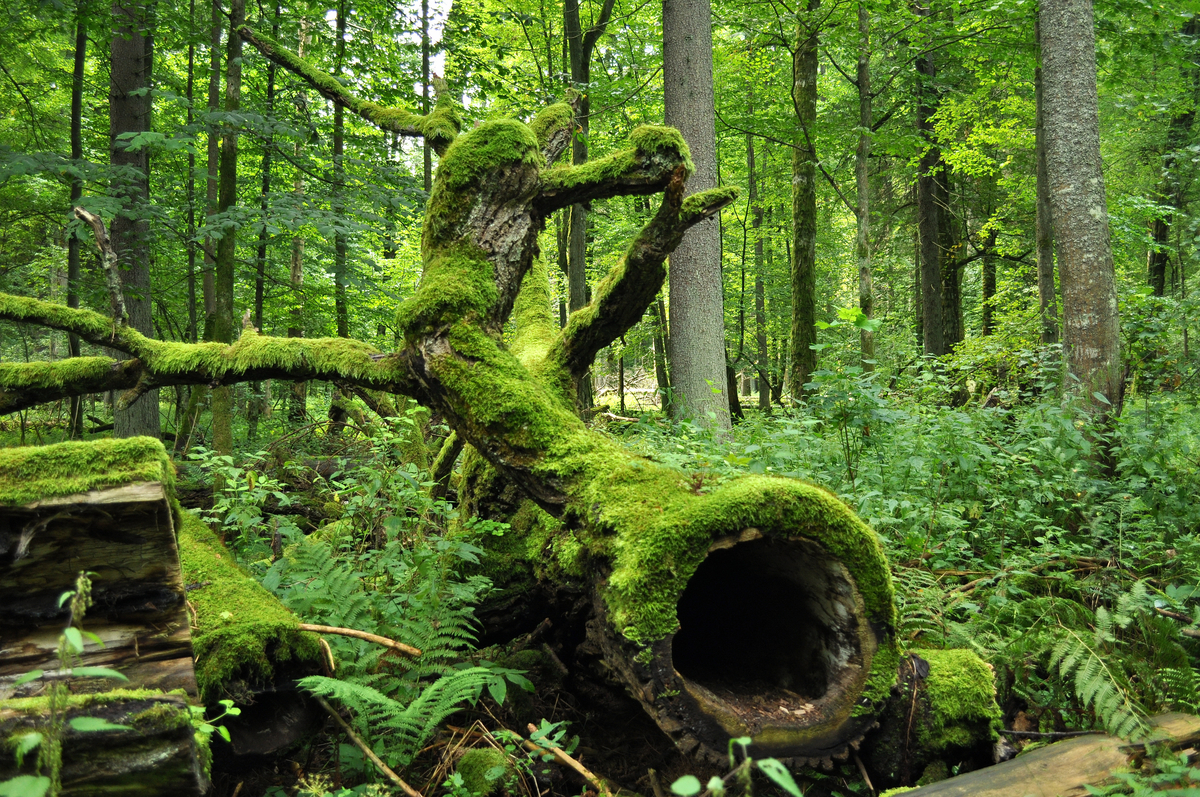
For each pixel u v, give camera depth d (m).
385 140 10.31
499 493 3.76
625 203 17.94
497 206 3.40
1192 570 3.61
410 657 2.99
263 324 11.95
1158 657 2.72
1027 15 9.27
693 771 2.67
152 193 10.55
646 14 12.86
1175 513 4.52
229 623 2.56
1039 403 6.38
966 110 13.47
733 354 21.89
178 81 10.52
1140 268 15.29
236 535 4.49
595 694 3.32
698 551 2.27
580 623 3.29
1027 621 3.18
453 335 3.14
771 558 2.62
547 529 3.40
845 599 2.40
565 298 17.17
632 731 3.23
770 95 14.60
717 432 5.95
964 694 2.53
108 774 1.58
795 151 12.35
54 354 16.66
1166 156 10.33
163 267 12.06
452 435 4.39
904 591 3.47
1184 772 1.96
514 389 2.98
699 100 7.21
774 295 21.59
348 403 6.43
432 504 3.62
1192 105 10.81
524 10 13.05
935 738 2.49
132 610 1.85
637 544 2.30
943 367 9.15
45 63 9.94
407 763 2.57
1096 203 5.86
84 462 1.73
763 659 2.84
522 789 2.66
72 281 9.48
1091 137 5.89
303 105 8.08
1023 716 2.80
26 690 1.73
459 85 10.24
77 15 7.29
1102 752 2.27
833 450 4.88
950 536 4.17
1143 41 8.43
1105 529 4.26
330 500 5.46
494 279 3.40
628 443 5.16
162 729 1.62
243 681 2.44
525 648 3.64
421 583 3.28
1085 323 5.82
